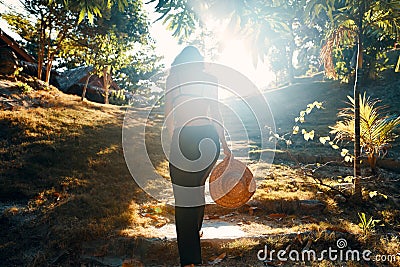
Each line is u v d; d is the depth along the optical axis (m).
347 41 5.69
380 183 5.56
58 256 3.13
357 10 4.98
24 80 12.42
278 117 13.70
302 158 7.14
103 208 4.02
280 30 3.00
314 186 5.28
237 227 3.84
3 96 9.57
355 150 4.93
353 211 4.52
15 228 3.51
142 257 3.17
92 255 3.17
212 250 3.30
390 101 13.27
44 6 13.72
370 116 5.93
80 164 5.41
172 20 3.54
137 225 3.74
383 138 5.95
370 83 15.33
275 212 4.43
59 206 3.96
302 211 4.41
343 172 6.29
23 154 5.50
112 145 6.55
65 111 9.23
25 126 6.91
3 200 4.17
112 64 14.23
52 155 5.59
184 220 2.85
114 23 15.29
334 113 13.23
